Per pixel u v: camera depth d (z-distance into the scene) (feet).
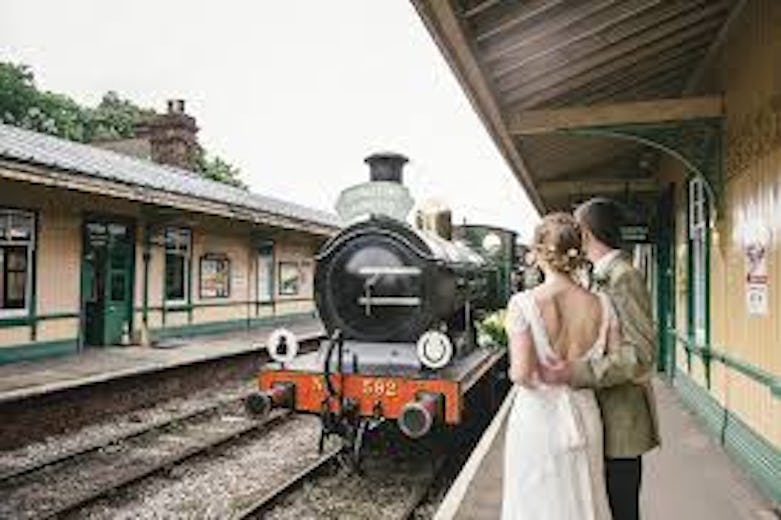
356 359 22.43
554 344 9.30
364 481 23.16
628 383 10.11
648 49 20.90
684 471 19.24
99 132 130.21
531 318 9.27
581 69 20.07
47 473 24.88
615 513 10.38
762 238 17.35
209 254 60.08
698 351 25.34
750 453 18.49
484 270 33.71
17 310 40.37
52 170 36.50
